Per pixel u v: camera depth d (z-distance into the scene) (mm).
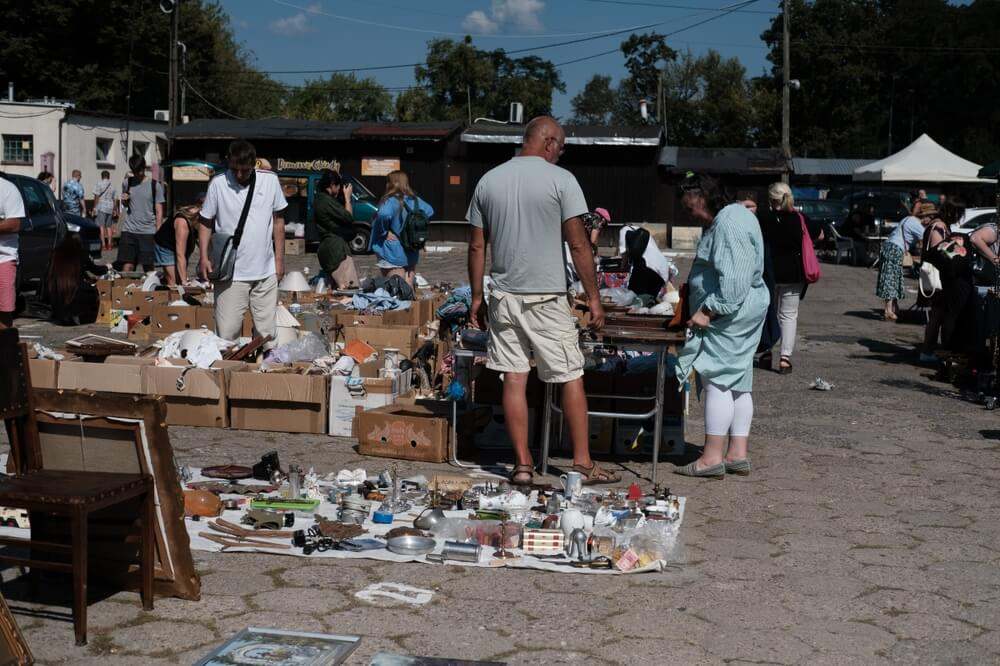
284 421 7312
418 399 7238
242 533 4980
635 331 6258
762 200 32656
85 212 27984
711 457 6418
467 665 3637
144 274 14750
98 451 4145
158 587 4230
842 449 7277
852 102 70375
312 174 26734
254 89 71938
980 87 70875
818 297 19016
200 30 60188
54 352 7910
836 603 4371
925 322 15430
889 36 71438
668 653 3842
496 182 5926
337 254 12719
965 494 6141
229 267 7801
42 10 45312
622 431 6965
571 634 3996
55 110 33719
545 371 6043
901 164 26359
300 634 3861
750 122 72875
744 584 4578
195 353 7703
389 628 4016
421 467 6520
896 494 6117
